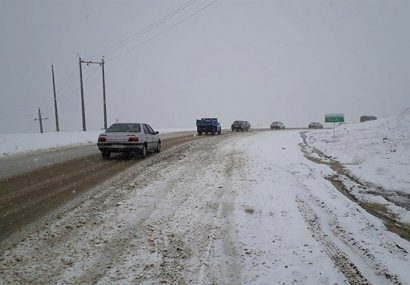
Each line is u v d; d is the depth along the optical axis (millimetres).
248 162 13203
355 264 5246
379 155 15195
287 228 6449
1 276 4562
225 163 12977
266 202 7945
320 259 5262
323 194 9148
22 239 5730
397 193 9914
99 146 14156
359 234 6508
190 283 4527
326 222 7113
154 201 7949
